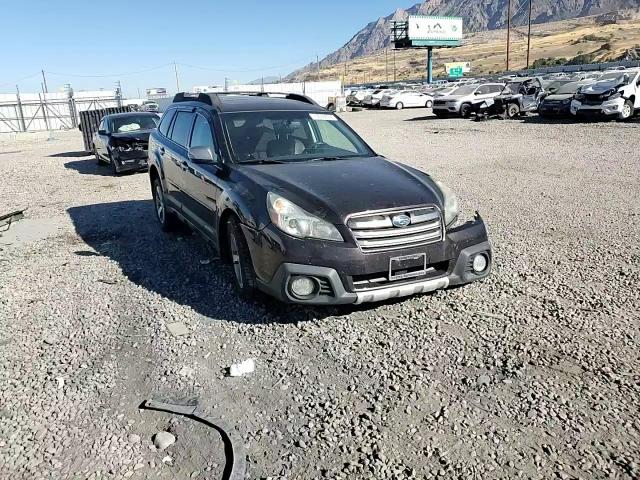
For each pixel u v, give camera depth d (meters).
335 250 4.08
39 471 2.80
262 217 4.33
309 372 3.69
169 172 6.83
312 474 2.73
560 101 21.45
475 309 4.59
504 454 2.83
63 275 5.88
